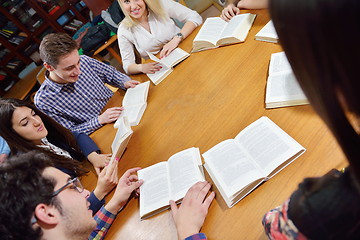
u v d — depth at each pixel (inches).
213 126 53.2
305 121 43.9
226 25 73.0
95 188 56.4
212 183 43.0
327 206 14.7
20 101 60.1
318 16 10.6
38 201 29.9
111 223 46.2
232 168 41.9
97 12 152.9
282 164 39.9
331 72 11.6
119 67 159.6
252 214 37.2
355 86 11.2
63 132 66.1
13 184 29.7
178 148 53.1
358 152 12.7
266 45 62.3
